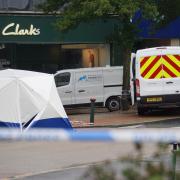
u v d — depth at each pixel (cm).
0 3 7762
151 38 8331
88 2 6425
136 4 6506
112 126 5125
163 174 1169
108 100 6962
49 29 7975
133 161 1187
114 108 6962
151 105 5675
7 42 7819
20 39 7875
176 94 5647
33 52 7969
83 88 6894
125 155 1221
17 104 4722
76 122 5453
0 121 4706
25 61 7938
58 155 3127
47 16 7944
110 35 7312
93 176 1212
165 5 7412
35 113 4744
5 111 4725
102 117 6034
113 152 1378
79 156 2958
